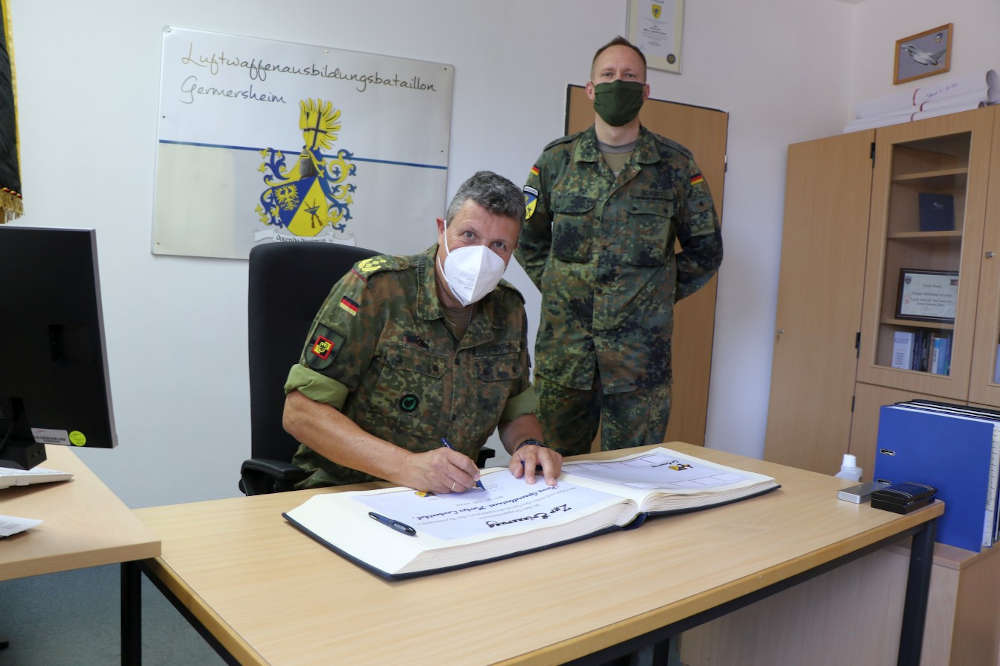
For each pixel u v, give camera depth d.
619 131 2.33
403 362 1.37
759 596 0.99
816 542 1.10
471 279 1.29
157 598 2.34
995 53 3.32
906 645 1.41
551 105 3.27
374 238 2.99
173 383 2.73
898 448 1.54
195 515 1.07
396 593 0.83
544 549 1.00
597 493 1.17
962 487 1.45
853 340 3.50
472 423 1.44
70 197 2.55
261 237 2.82
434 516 1.03
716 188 3.68
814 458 3.66
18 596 2.32
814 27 3.89
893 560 1.44
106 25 2.55
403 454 1.19
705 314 3.69
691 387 3.68
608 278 2.29
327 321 1.35
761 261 3.86
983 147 3.00
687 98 3.58
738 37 3.69
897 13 3.77
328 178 2.89
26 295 0.90
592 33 3.33
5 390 0.94
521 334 1.51
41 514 0.94
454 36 3.06
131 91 2.60
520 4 3.17
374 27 2.92
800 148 3.77
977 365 3.01
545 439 2.45
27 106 2.47
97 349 0.92
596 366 2.33
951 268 3.12
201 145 2.70
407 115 2.99
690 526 1.15
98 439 0.96
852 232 3.53
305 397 1.33
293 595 0.81
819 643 1.58
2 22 1.98
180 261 2.71
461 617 0.78
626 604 0.84
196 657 1.98
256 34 2.75
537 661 0.71
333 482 1.50
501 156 3.19
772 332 3.92
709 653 1.83
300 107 2.83
